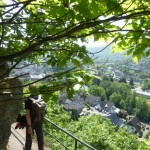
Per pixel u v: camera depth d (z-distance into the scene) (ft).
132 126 252.83
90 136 47.06
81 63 8.27
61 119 49.62
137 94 428.97
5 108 18.60
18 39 9.18
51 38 6.24
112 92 362.12
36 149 31.37
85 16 6.76
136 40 7.78
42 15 8.50
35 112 21.65
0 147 19.74
